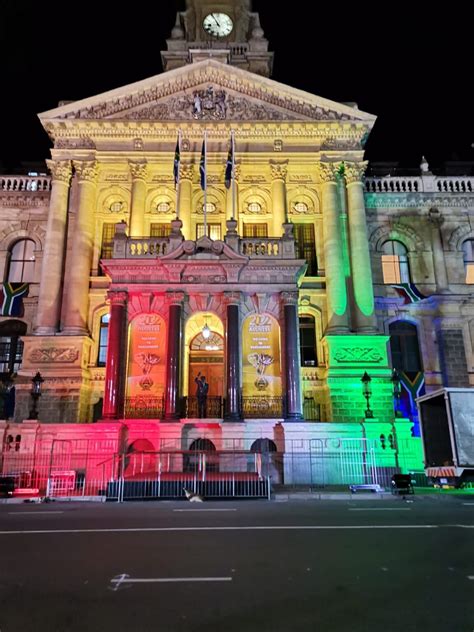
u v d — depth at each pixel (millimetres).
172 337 26031
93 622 5078
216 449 24953
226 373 25859
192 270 27344
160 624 5012
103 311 30375
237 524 10977
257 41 41094
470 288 33875
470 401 20062
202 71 33188
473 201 35250
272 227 31922
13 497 19047
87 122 32188
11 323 32500
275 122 32531
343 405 27859
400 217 34969
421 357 32375
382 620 5070
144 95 32969
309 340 30531
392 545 8492
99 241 31641
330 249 30844
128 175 32594
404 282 34031
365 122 32812
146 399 26250
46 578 6590
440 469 20297
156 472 19703
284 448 24734
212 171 32594
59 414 27391
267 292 27453
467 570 6844
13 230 34062
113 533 9852
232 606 5504
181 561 7438
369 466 24531
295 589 6074
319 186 32844
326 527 10430
